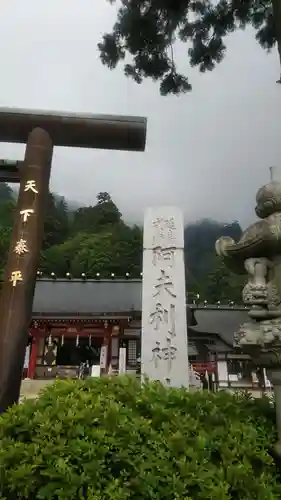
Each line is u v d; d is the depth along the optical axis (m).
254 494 2.11
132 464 1.95
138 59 9.29
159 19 8.63
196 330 21.58
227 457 2.24
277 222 2.65
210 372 19.30
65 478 1.84
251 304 2.71
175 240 7.44
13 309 4.25
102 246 42.44
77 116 5.15
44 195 4.87
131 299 22.97
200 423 2.49
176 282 7.18
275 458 2.47
